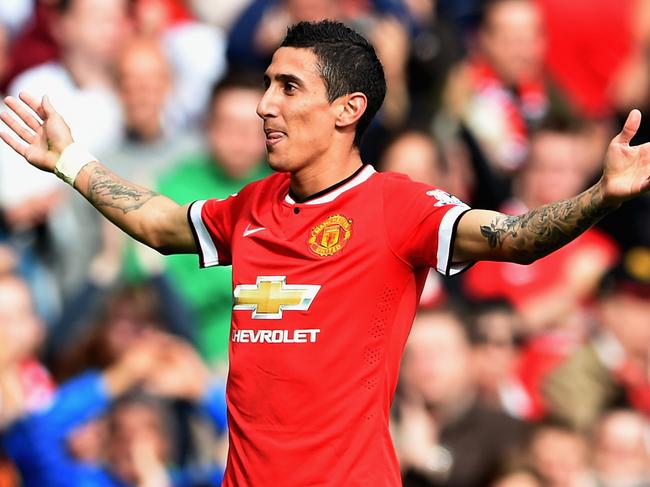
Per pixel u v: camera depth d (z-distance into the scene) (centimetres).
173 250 2120
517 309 3853
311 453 1897
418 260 1905
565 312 3959
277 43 4344
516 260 1834
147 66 4106
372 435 1908
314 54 1952
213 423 3303
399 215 1905
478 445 3359
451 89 4388
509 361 3600
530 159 4166
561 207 1794
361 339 1903
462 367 3431
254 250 1966
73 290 3725
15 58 4300
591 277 4031
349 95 1953
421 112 4328
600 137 4641
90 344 3397
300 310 1908
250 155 3769
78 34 4253
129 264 3650
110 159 4069
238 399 1944
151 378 3284
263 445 1912
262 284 1939
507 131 4425
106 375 3266
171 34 4516
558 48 4703
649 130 4691
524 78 4556
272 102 1950
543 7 4706
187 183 3772
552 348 3791
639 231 4112
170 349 3356
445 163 4072
